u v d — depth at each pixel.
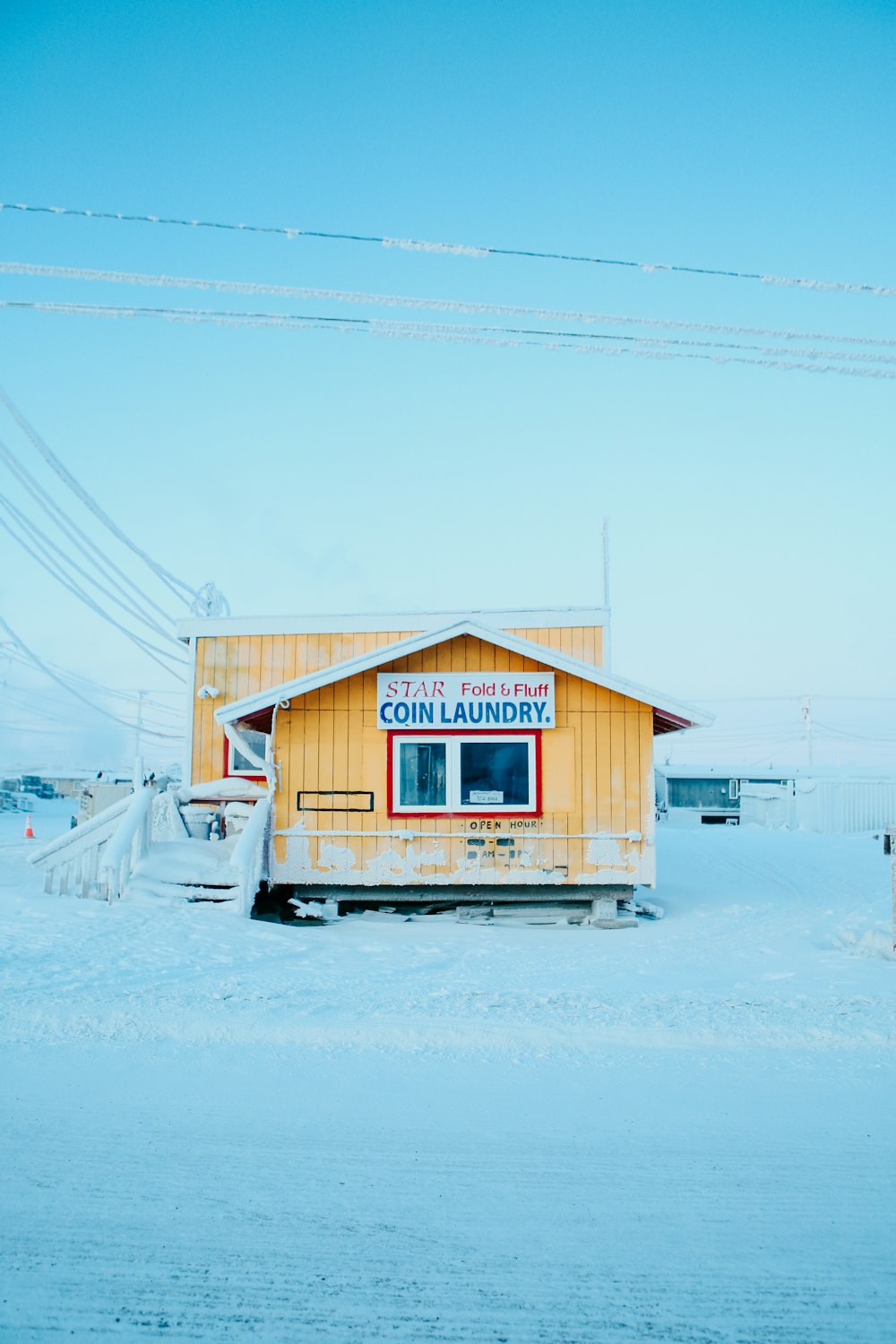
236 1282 3.40
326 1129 4.79
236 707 13.34
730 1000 7.25
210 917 11.53
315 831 13.55
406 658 13.77
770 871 20.33
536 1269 3.52
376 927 12.65
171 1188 4.11
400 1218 3.89
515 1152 4.54
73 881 14.55
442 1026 6.46
